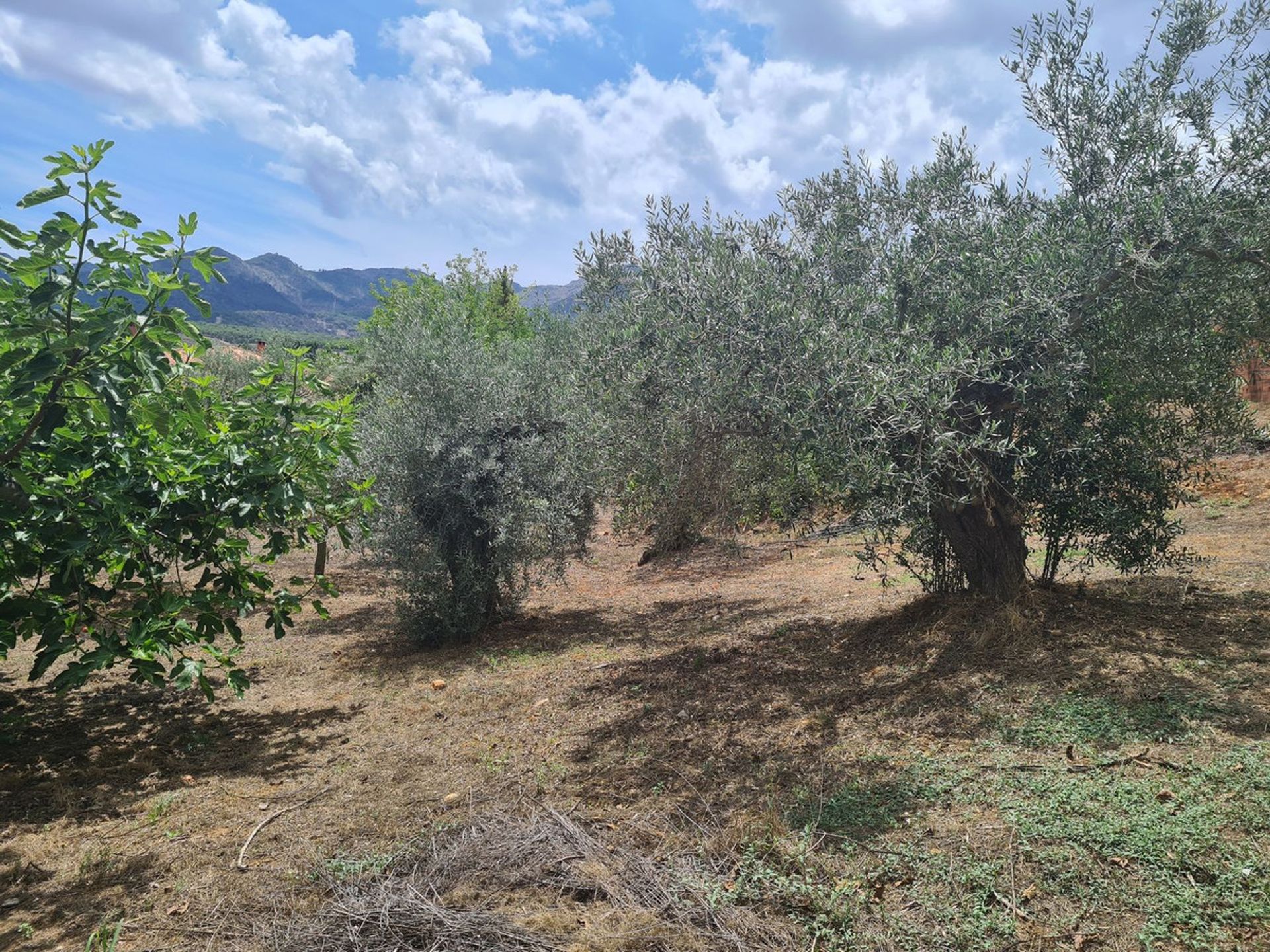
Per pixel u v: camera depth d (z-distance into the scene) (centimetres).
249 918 373
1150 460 689
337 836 461
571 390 720
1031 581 754
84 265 491
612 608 1159
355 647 1007
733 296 514
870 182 657
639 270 587
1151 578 755
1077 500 688
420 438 955
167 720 715
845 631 773
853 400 501
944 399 502
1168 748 436
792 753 514
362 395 1215
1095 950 297
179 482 569
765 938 322
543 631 1016
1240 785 381
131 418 548
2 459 468
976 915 323
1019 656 602
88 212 451
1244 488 1183
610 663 814
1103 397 661
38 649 557
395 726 677
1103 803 388
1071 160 610
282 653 981
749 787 472
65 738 667
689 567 1425
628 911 345
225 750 638
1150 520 706
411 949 329
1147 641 602
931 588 767
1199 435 707
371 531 938
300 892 394
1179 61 582
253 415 613
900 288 596
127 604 986
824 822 415
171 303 579
